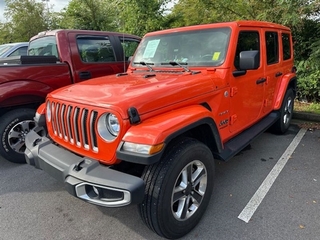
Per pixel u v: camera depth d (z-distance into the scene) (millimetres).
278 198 3039
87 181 2055
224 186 3316
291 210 2818
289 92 4934
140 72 3486
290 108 5145
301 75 6715
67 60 4516
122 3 10922
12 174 3811
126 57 5512
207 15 8586
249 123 3742
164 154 2227
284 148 4438
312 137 4922
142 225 2699
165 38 3615
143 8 10258
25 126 4047
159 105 2297
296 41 6812
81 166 2195
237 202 2986
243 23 3357
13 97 3857
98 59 4996
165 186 2156
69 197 3213
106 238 2527
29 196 3246
